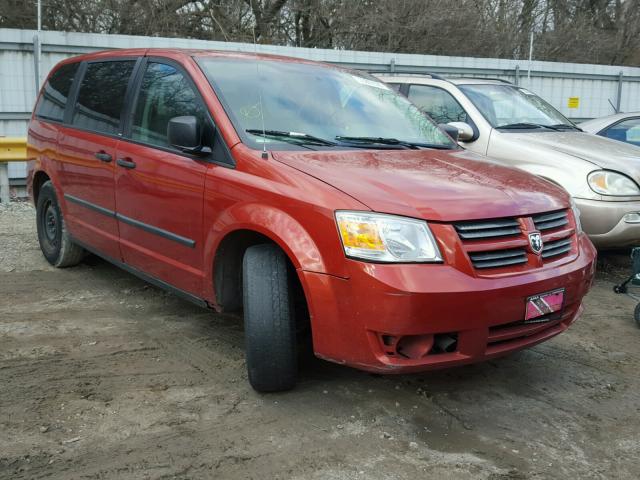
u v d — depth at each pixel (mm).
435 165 3713
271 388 3375
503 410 3375
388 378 3672
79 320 4508
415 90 7383
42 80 9844
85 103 5160
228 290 3711
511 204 3264
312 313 3098
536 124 6918
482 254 3094
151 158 4121
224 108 3795
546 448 3016
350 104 4379
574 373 3879
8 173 9492
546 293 3223
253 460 2820
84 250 5648
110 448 2883
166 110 4176
